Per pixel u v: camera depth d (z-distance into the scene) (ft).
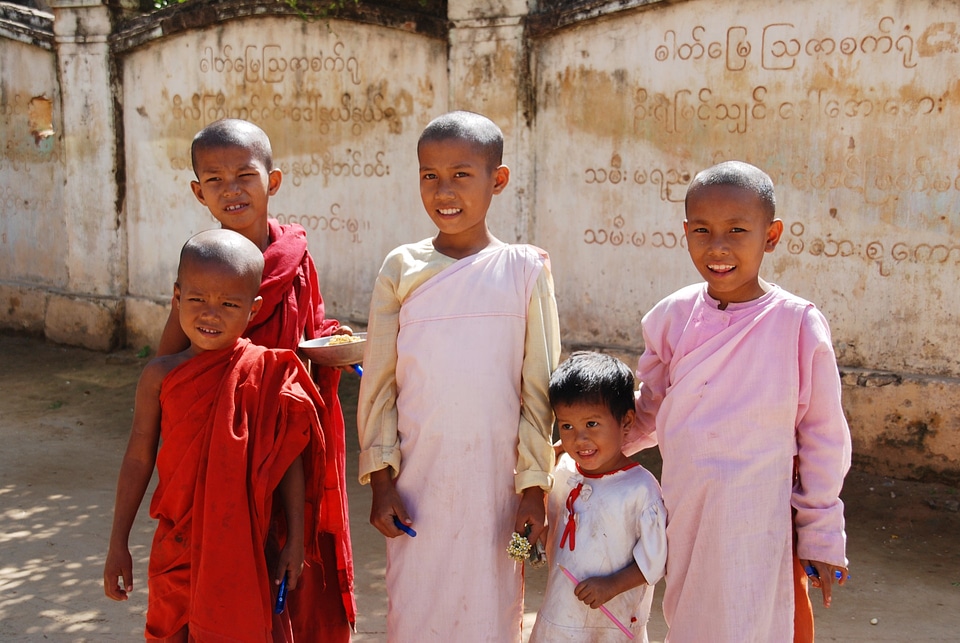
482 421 8.10
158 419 8.27
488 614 8.20
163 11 24.40
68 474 17.75
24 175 27.76
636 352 19.06
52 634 11.56
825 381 7.66
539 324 8.38
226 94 24.00
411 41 21.22
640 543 8.23
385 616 12.05
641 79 18.52
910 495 16.10
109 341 26.32
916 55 15.94
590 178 19.38
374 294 8.67
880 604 12.39
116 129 25.67
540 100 19.66
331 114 22.70
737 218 7.54
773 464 7.69
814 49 16.78
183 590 8.07
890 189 16.46
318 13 21.99
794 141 17.19
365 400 8.60
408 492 8.36
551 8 19.56
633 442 8.90
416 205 21.91
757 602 7.64
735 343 7.72
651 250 18.88
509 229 20.31
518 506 8.50
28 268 28.30
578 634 8.38
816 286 17.34
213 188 8.87
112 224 26.11
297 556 8.30
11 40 26.94
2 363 25.84
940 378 16.31
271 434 8.02
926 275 16.34
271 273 8.89
